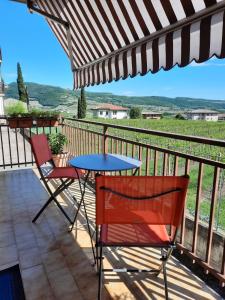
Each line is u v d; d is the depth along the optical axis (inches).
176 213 53.4
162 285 71.6
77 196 136.5
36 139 115.2
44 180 106.7
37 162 105.4
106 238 60.4
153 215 53.9
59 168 124.0
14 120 181.0
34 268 77.0
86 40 151.6
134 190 51.6
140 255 85.4
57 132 228.1
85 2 126.6
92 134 164.7
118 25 119.4
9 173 175.3
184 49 81.2
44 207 107.9
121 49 121.2
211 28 69.9
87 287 69.6
